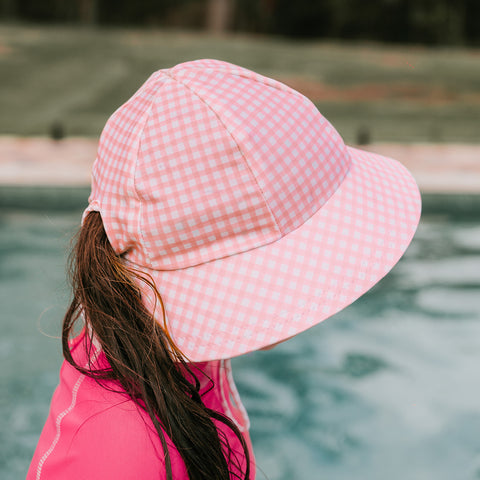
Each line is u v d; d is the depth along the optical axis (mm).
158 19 35812
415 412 3992
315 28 34344
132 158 747
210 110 742
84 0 34094
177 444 735
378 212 833
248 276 757
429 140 13172
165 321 757
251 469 983
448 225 8055
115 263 761
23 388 4273
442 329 5141
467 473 3439
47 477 737
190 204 738
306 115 812
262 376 4461
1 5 33500
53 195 8312
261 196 746
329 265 775
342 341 4980
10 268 6309
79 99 16609
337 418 3955
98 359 794
